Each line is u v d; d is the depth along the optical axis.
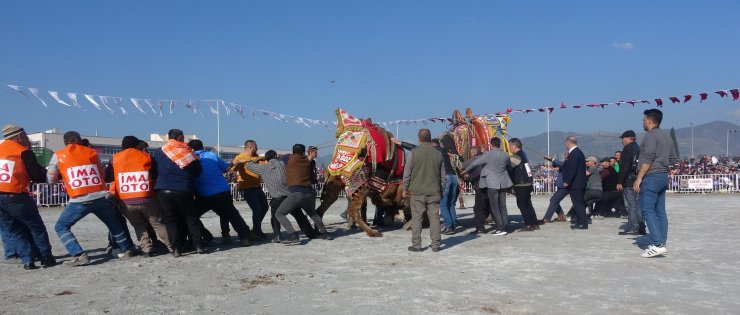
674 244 8.44
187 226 8.07
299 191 8.91
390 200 10.58
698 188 25.53
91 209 7.40
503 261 7.16
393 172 10.43
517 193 10.40
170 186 7.64
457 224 11.88
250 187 9.59
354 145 10.05
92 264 7.39
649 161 7.23
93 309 5.06
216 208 8.72
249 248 8.66
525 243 8.77
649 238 9.12
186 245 8.48
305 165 9.06
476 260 7.27
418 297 5.32
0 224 7.05
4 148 6.92
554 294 5.38
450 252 7.96
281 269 6.83
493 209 9.79
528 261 7.14
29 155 7.00
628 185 9.58
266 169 9.10
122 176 7.64
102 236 10.66
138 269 6.96
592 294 5.37
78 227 12.41
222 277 6.40
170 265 7.21
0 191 6.79
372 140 10.13
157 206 7.80
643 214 7.41
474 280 6.03
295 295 5.48
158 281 6.22
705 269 6.52
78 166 7.35
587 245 8.47
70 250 7.25
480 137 11.97
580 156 10.59
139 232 7.93
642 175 7.29
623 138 9.59
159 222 7.84
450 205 10.40
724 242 8.63
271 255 7.93
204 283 6.09
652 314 4.69
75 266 7.25
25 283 6.23
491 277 6.18
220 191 8.63
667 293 5.38
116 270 6.91
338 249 8.41
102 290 5.81
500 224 9.83
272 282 6.09
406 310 4.88
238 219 8.85
